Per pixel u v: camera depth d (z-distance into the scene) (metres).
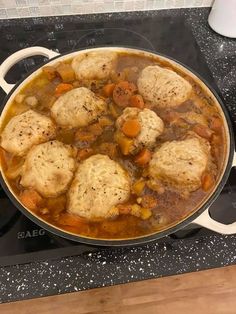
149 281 0.28
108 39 0.42
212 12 0.43
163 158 0.28
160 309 0.27
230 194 0.31
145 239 0.25
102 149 0.31
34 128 0.31
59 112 0.32
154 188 0.28
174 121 0.32
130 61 0.37
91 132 0.32
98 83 0.35
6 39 0.42
